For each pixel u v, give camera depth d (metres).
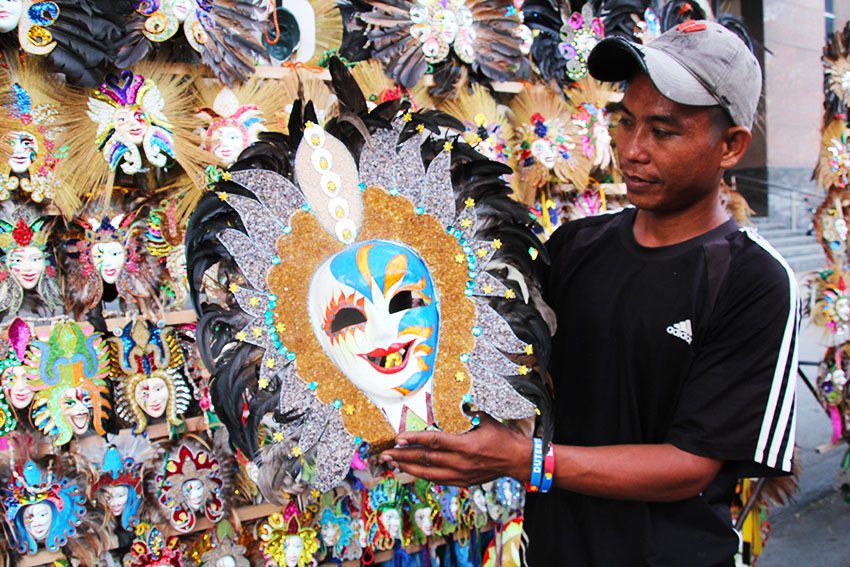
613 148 2.12
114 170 1.38
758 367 1.02
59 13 1.25
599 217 1.21
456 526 1.80
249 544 1.62
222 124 1.48
